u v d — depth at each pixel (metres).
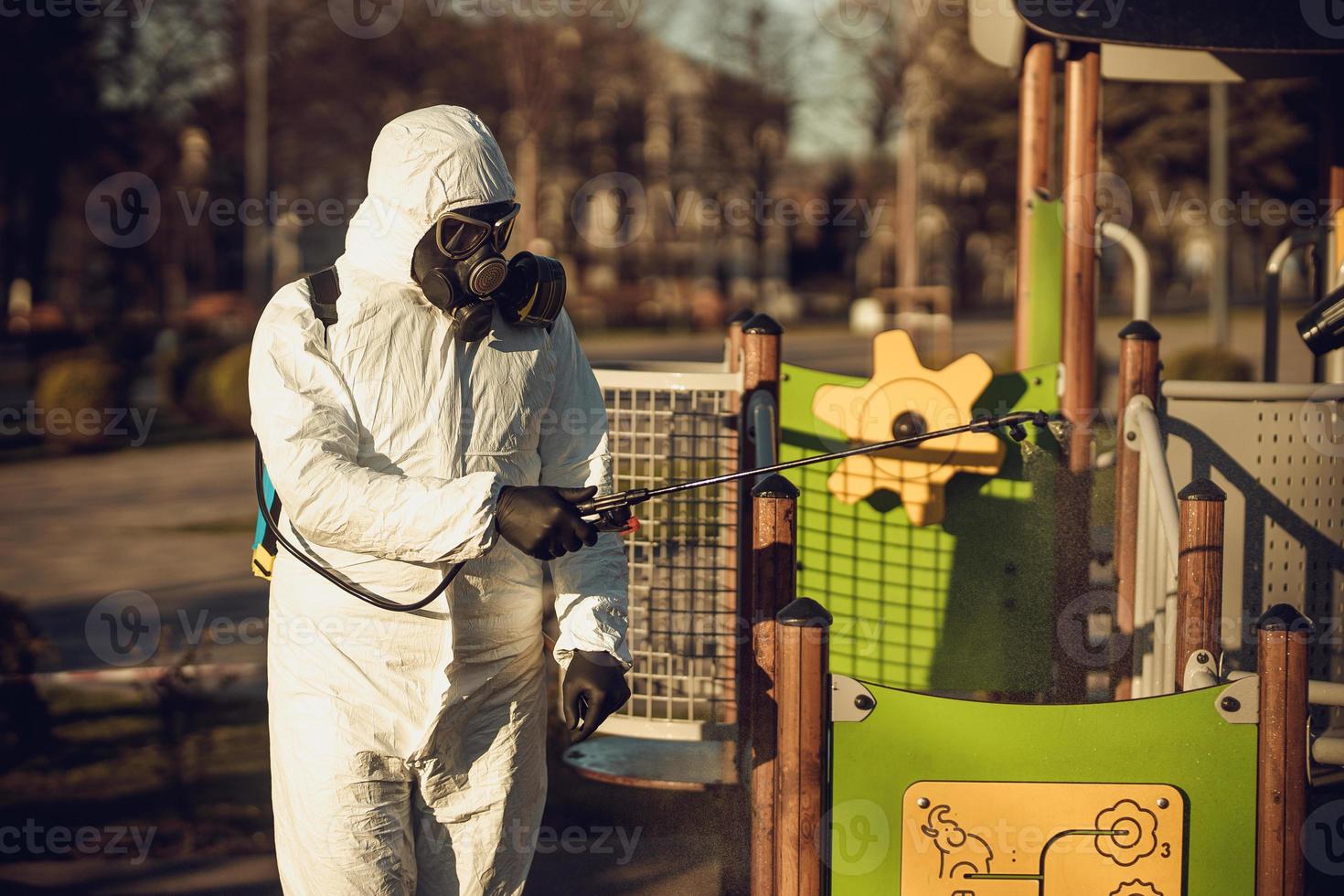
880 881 2.63
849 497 4.06
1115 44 4.51
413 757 2.51
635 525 2.50
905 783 2.63
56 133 30.97
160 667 6.21
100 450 16.09
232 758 5.02
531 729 2.71
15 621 5.14
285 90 38.94
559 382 2.75
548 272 2.58
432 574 2.51
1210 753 2.63
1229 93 19.80
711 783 3.60
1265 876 2.62
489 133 2.55
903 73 32.50
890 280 42.62
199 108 36.38
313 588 2.52
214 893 3.79
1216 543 3.02
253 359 2.45
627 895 3.66
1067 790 2.62
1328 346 3.58
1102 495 4.17
